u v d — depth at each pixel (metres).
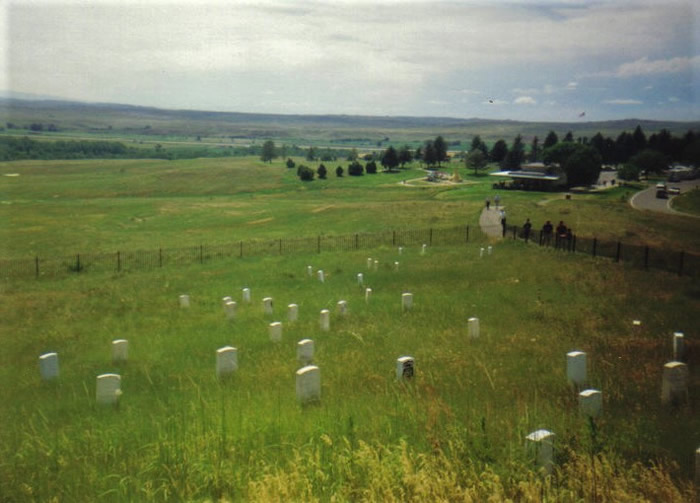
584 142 159.25
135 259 47.28
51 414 11.73
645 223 55.28
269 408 10.73
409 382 12.19
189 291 30.45
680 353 14.37
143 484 7.75
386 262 36.31
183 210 97.12
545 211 67.12
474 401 10.95
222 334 19.20
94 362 16.61
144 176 176.38
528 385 12.13
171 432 9.57
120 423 10.55
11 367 16.72
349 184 161.25
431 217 66.94
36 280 38.47
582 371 12.24
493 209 70.06
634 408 10.58
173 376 14.37
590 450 7.73
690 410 10.41
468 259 35.09
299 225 72.06
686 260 30.16
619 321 18.48
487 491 6.91
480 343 16.09
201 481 7.60
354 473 7.43
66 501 7.63
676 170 118.94
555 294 23.19
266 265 39.25
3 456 9.28
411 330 18.03
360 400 11.12
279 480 7.07
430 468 7.36
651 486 7.13
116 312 25.42
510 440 8.30
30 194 130.38
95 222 81.50
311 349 14.93
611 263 30.45
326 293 26.80
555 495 6.79
